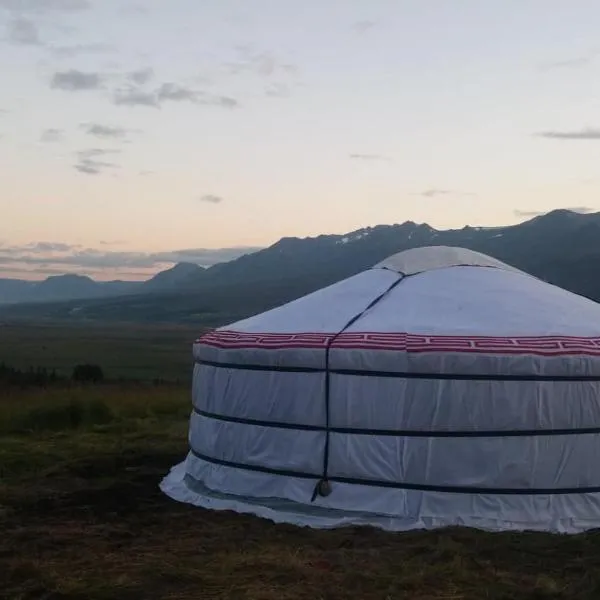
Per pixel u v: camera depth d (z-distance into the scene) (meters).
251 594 5.25
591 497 7.02
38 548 6.44
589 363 6.90
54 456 10.73
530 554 6.20
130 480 9.18
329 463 7.20
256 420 7.61
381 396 7.01
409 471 6.97
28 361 47.62
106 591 5.31
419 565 5.89
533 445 6.89
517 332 7.24
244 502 7.62
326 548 6.40
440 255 8.91
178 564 5.95
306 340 7.27
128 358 52.59
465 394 6.86
